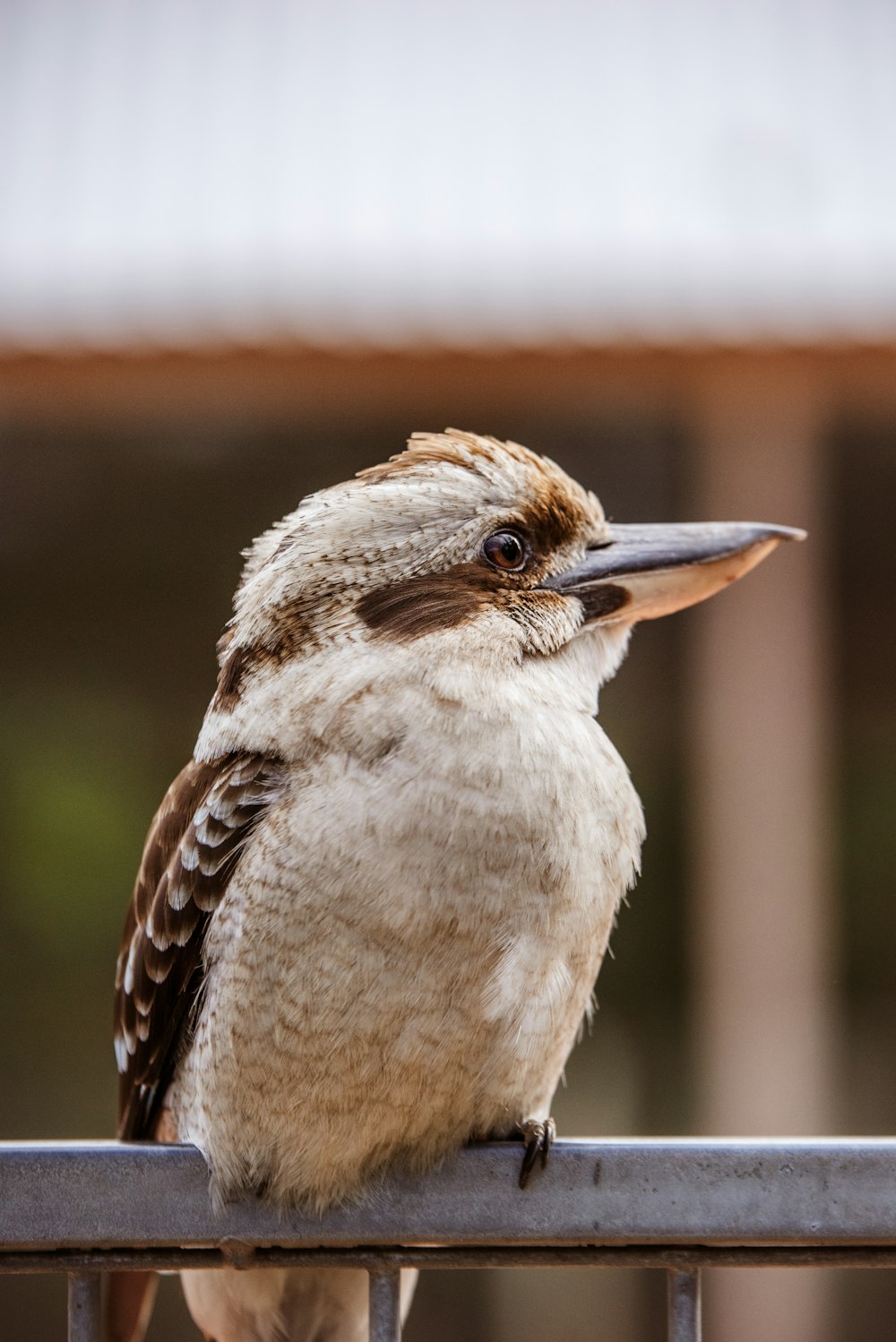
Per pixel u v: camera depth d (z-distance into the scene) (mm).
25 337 11344
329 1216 3959
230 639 5102
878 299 11273
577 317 11195
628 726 18141
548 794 4523
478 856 4383
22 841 18141
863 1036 18188
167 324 11273
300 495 16672
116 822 18344
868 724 18656
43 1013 17875
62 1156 3770
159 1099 5410
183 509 16969
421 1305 14852
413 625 4777
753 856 13398
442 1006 4332
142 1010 5270
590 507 5320
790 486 13227
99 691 18344
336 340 11258
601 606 5242
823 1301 13414
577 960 4617
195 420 14461
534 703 4746
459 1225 3877
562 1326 14766
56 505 16969
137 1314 5242
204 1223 3822
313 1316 5102
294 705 4660
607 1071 17469
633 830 4926
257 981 4379
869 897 18562
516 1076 4418
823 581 13906
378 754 4484
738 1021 13391
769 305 11250
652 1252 3773
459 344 11242
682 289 11461
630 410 12750
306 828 4398
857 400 12352
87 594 17859
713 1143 3732
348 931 4312
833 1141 3701
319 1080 4293
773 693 13398
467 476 5027
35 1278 14336
